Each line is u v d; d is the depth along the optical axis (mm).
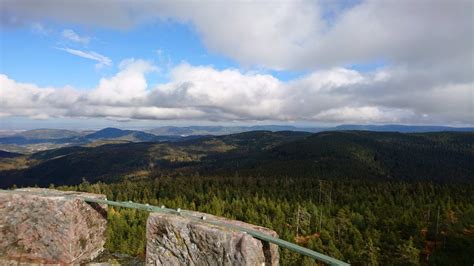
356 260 60812
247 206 85625
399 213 81625
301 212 78875
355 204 89938
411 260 60250
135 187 127375
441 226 74938
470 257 63219
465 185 124188
